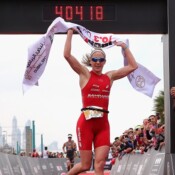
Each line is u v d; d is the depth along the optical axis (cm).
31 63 955
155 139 1390
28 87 962
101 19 1162
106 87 856
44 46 949
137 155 1711
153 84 986
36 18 1159
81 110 859
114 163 2628
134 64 891
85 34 921
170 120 1149
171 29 1147
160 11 1162
